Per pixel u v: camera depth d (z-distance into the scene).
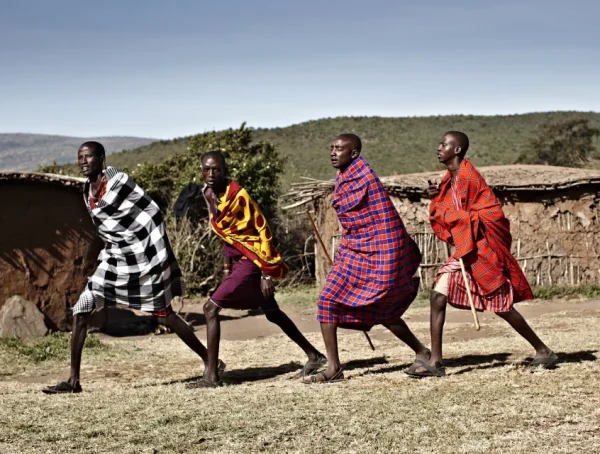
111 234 7.39
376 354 9.36
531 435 5.26
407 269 7.29
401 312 7.36
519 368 7.49
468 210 7.20
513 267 7.26
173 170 23.33
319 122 92.12
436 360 7.29
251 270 7.59
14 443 5.39
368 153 78.06
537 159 57.78
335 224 18.52
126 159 80.12
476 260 7.15
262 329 13.22
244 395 6.75
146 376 8.82
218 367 8.05
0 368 9.48
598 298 15.73
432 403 6.13
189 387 7.40
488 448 4.99
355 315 7.29
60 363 9.88
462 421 5.61
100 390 7.45
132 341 12.06
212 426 5.67
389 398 6.36
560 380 6.81
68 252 13.02
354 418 5.75
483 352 8.88
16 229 12.44
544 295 16.25
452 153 7.29
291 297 18.19
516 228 17.41
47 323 12.61
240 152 23.53
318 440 5.27
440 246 17.62
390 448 5.06
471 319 13.11
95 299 7.43
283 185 34.91
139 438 5.45
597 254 17.50
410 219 17.56
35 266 12.61
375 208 7.11
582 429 5.36
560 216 17.48
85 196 7.53
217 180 7.53
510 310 7.24
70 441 5.42
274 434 5.43
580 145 57.09
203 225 20.61
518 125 87.75
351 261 7.23
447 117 93.69
